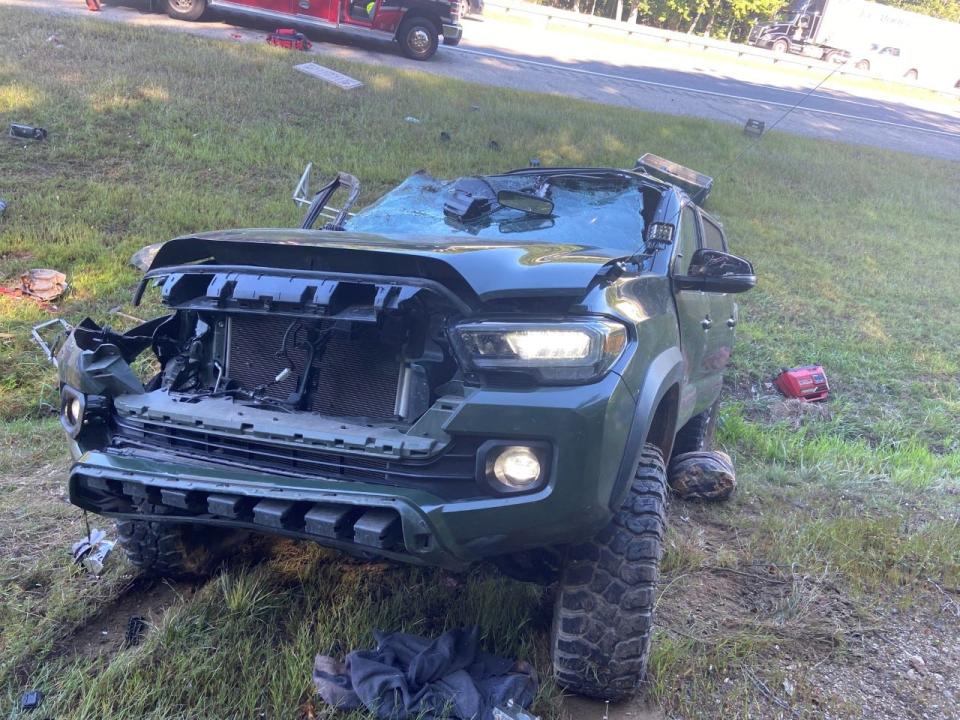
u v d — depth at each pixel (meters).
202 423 2.88
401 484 2.61
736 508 4.90
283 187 10.92
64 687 2.82
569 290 2.68
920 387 8.27
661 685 3.03
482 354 2.61
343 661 2.99
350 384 2.95
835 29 31.50
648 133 16.44
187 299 3.18
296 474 2.71
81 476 2.92
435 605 3.43
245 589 3.38
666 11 42.78
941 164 20.33
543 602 3.46
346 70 16.47
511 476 2.58
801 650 3.40
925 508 5.18
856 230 14.28
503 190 4.31
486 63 21.55
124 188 10.04
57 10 17.73
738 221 13.49
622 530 2.86
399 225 4.24
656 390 2.89
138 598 3.57
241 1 17.73
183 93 13.59
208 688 2.86
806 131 21.33
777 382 7.97
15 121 11.48
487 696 2.79
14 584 3.49
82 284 7.77
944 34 32.44
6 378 6.25
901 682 3.27
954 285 12.02
